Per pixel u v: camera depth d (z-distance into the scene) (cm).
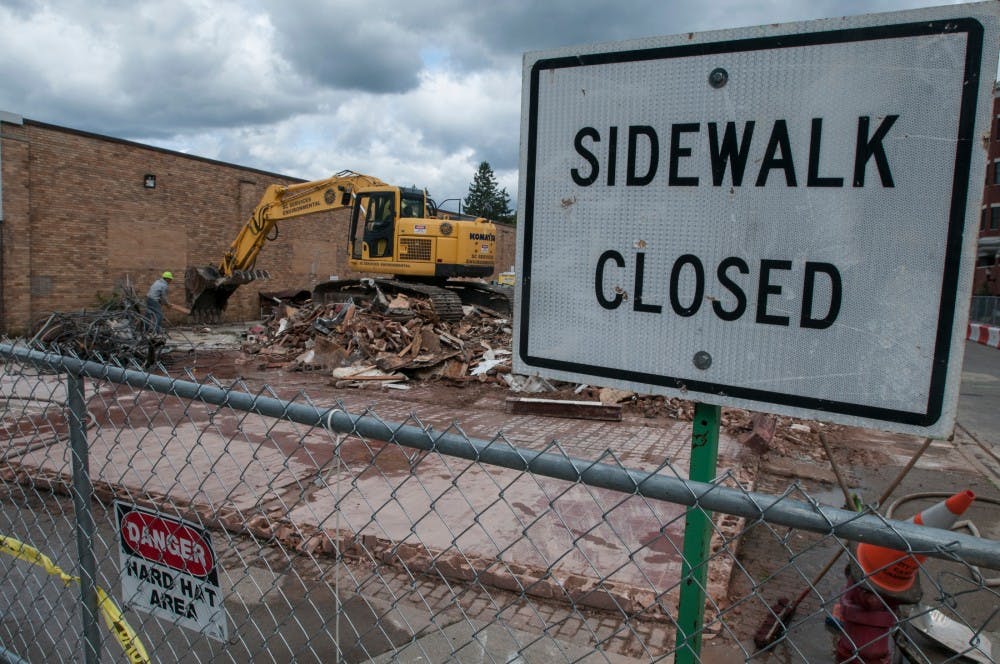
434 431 178
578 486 548
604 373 169
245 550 425
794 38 142
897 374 136
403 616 338
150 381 226
